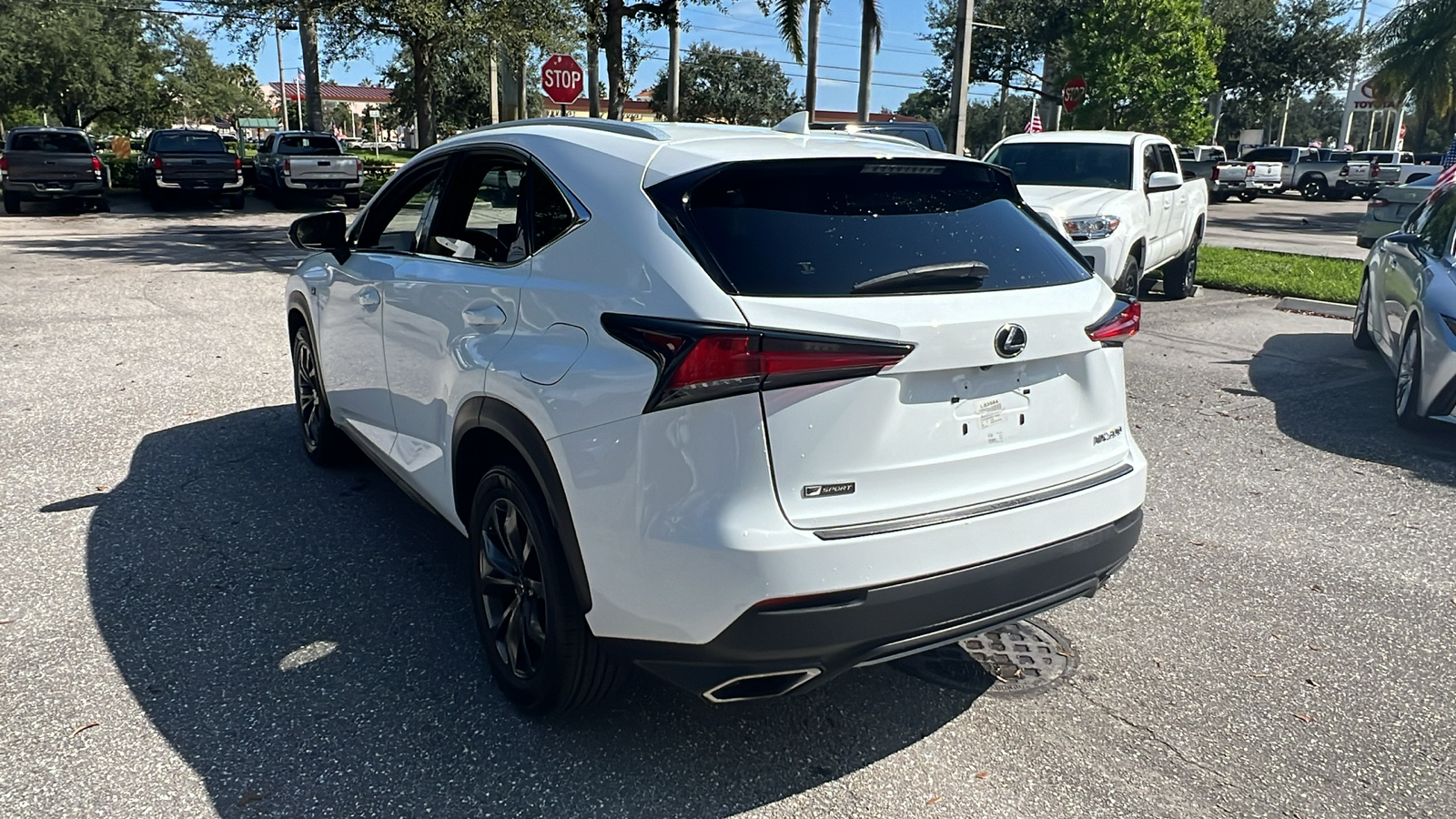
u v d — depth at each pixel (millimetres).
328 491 4996
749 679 2578
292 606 3809
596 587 2682
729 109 48719
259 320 9383
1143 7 27547
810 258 2613
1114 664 3561
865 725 3141
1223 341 9484
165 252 14758
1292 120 91750
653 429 2496
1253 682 3471
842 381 2461
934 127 17734
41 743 2936
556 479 2738
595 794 2781
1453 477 5680
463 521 3486
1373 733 3182
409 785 2791
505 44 19938
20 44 34156
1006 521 2672
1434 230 7262
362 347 4219
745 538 2396
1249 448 6164
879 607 2484
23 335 8477
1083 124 29078
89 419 6125
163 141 23203
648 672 2691
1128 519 3049
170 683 3268
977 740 3082
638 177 2828
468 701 3209
